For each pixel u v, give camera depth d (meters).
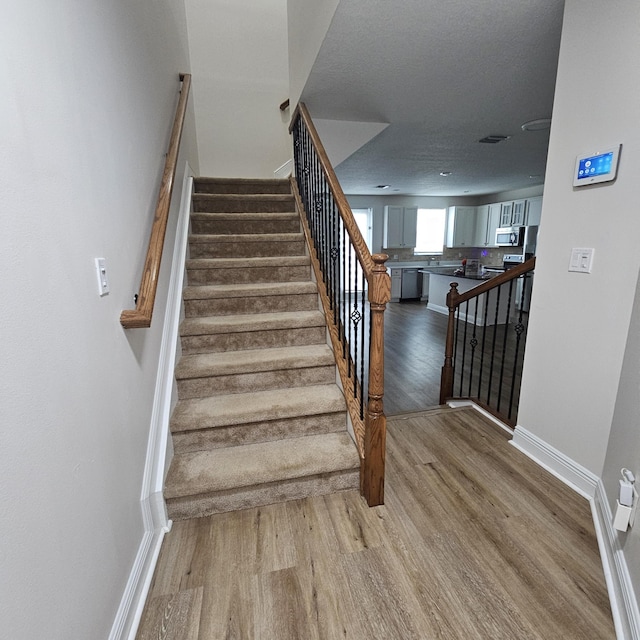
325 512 1.70
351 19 1.87
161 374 1.82
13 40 0.75
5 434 0.68
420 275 8.59
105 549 1.08
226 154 4.23
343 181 6.93
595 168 1.58
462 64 2.35
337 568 1.41
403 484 1.88
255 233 3.16
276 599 1.30
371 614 1.24
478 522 1.62
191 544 1.53
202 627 1.21
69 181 0.97
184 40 3.29
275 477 1.71
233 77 4.10
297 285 2.65
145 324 1.30
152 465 1.56
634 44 1.41
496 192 8.55
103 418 1.11
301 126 3.08
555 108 1.79
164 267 2.06
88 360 1.03
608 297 1.58
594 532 1.56
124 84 1.50
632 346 1.41
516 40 2.07
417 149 4.54
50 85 0.89
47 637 0.78
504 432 2.37
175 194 2.47
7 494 0.67
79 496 0.94
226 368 2.06
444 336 5.34
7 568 0.67
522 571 1.39
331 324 2.33
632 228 1.47
